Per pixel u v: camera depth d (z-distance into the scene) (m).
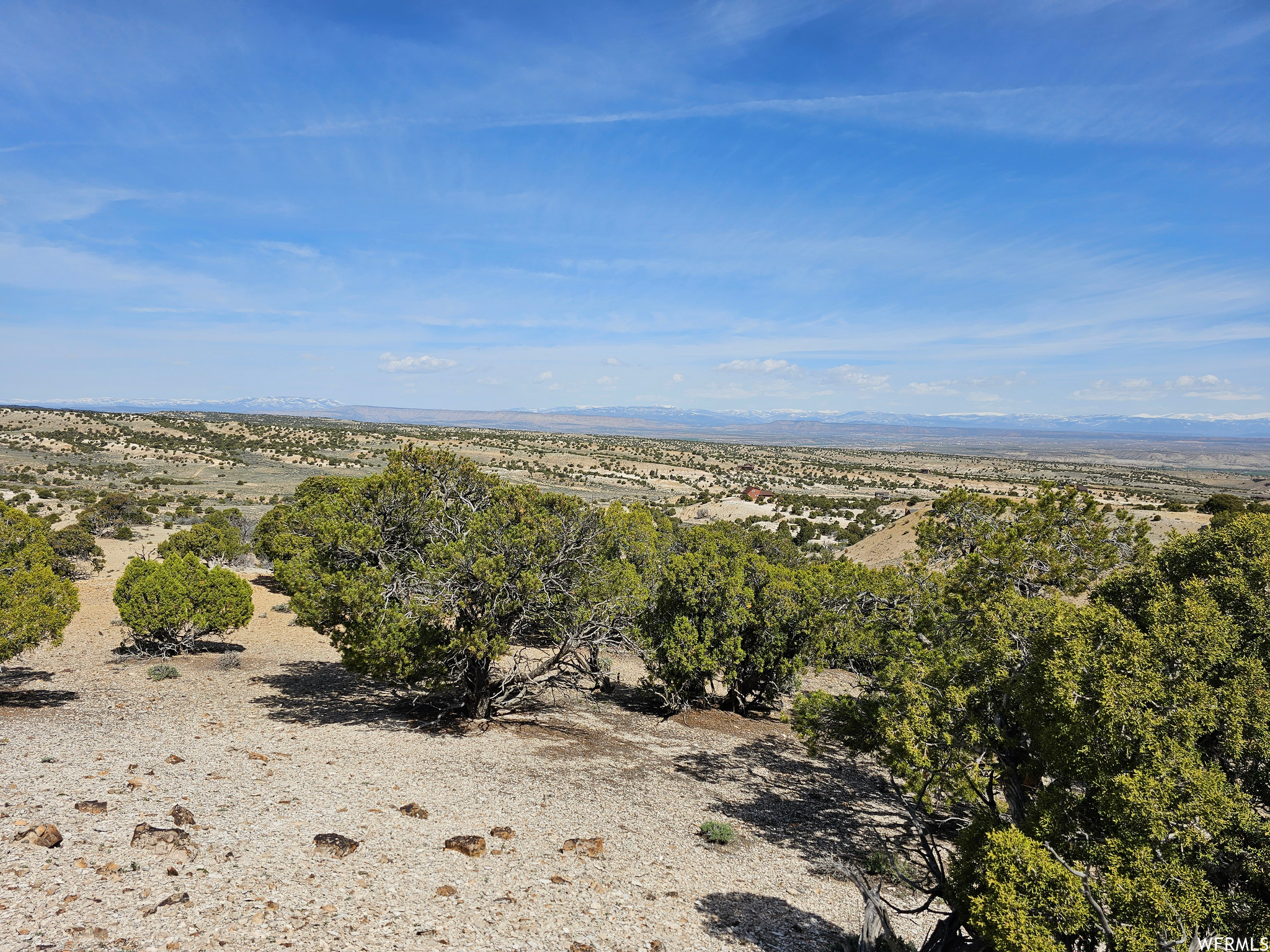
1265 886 6.18
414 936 7.75
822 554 60.31
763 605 22.27
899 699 9.92
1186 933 5.87
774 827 14.10
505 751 16.91
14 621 13.98
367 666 16.95
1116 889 6.09
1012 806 8.55
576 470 157.38
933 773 8.88
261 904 7.88
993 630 9.16
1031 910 6.32
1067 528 17.33
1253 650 7.59
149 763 12.62
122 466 111.06
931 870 8.70
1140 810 6.10
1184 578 9.20
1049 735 7.20
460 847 10.46
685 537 31.14
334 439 168.62
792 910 10.35
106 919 7.01
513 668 20.09
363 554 17.38
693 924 9.35
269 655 24.91
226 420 196.62
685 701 23.06
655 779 16.23
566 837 11.91
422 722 18.69
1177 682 6.96
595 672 25.20
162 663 21.81
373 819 11.33
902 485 151.12
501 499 19.47
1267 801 6.73
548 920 8.73
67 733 13.98
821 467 195.62
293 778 12.92
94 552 37.16
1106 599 10.16
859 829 14.46
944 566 19.16
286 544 18.30
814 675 30.03
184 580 22.55
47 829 8.50
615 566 21.70
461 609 17.78
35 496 73.88
